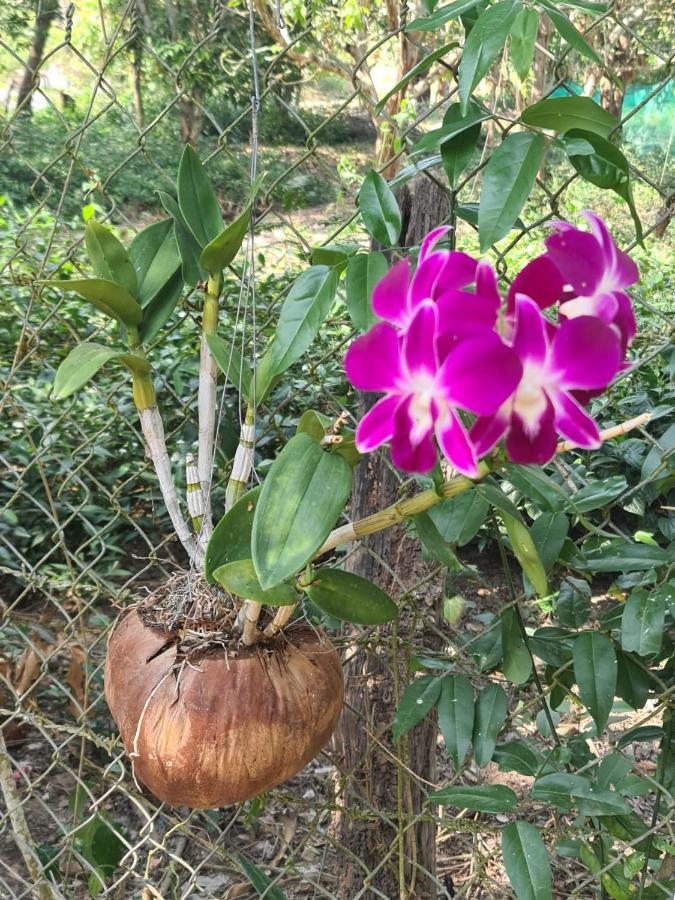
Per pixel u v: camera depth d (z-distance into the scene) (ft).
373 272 1.30
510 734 2.96
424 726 2.02
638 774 1.68
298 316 1.32
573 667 1.71
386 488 1.87
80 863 2.47
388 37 1.42
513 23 1.17
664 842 1.69
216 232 1.55
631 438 3.69
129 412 4.05
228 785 1.35
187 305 1.81
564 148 1.22
